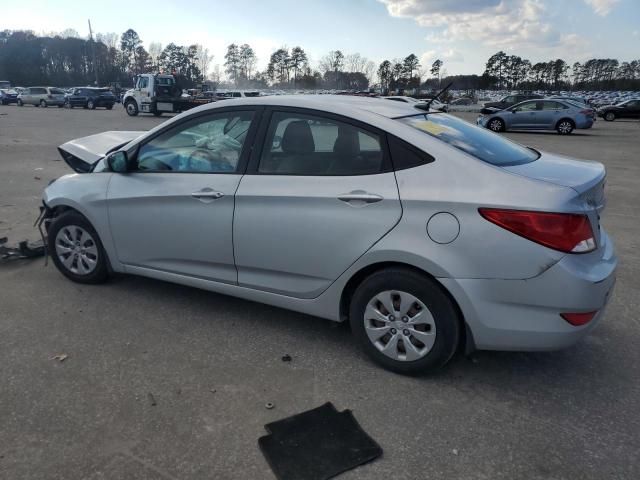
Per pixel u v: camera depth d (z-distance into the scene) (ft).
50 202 14.32
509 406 9.49
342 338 11.91
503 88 364.99
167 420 8.86
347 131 10.50
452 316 9.63
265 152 11.30
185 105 100.63
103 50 343.87
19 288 14.30
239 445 8.30
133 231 13.05
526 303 9.03
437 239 9.36
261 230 11.10
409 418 9.08
